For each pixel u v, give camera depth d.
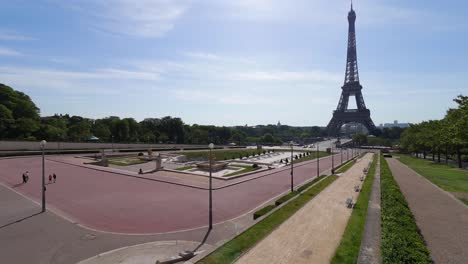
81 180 46.41
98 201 32.81
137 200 33.44
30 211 28.39
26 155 81.38
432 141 82.69
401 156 121.44
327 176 52.38
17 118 102.19
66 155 85.44
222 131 190.62
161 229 23.88
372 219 24.14
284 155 110.38
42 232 22.75
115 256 18.59
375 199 32.03
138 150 103.56
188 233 23.03
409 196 35.47
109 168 59.81
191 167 65.31
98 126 136.38
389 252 14.13
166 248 19.98
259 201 33.88
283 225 22.70
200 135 173.12
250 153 104.31
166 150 115.44
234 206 31.36
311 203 29.94
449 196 35.47
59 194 36.12
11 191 37.72
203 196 35.78
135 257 18.45
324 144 195.62
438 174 57.22
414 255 13.54
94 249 19.69
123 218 26.67
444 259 17.45
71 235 22.20
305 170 64.81
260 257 16.97
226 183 44.50
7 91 103.69
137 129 146.62
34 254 18.80
